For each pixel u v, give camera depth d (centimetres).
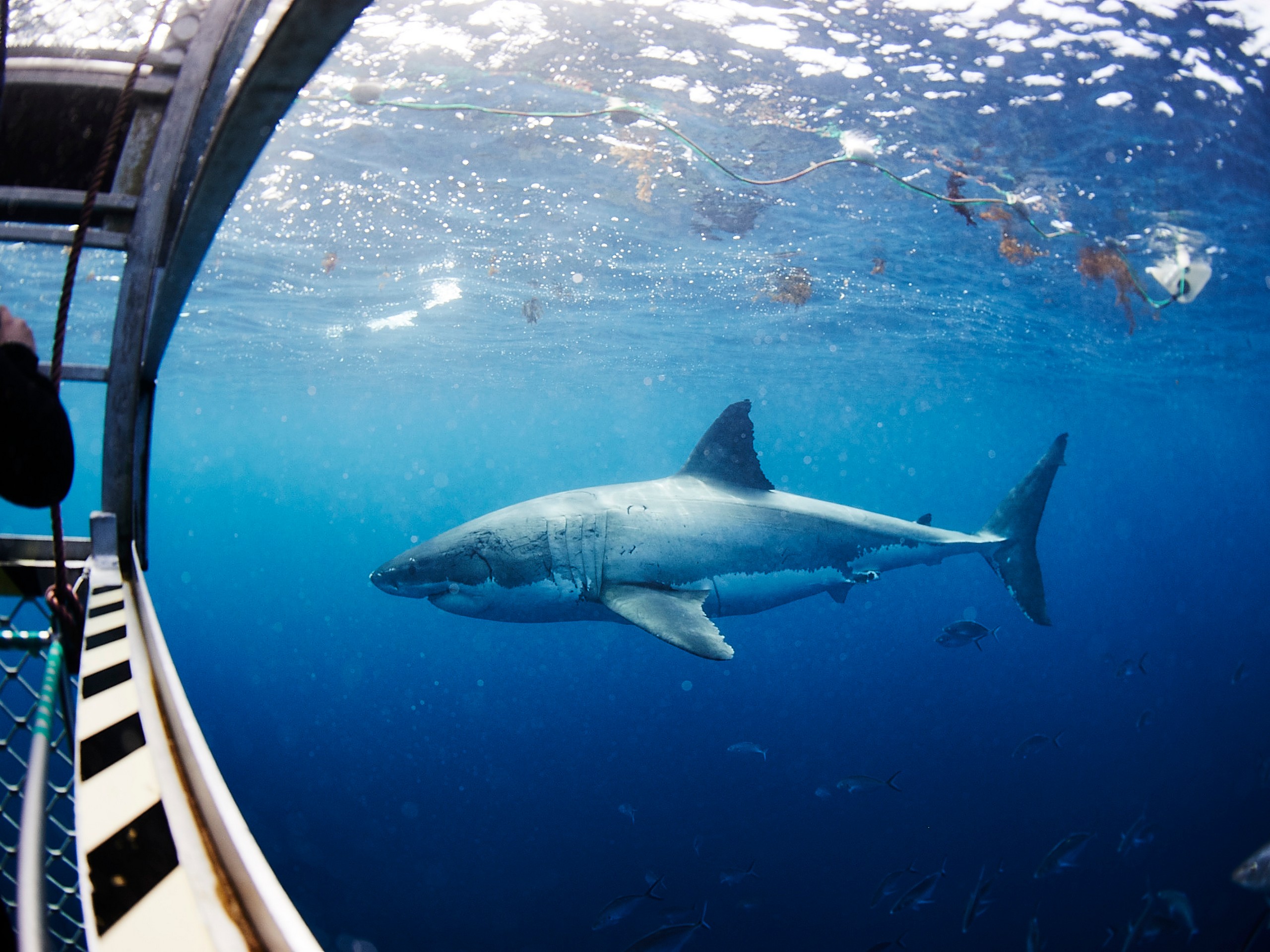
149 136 254
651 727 2777
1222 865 1461
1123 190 1166
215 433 5719
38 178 264
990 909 1319
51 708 159
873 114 938
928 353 2573
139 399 383
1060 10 769
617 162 1077
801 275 1644
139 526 391
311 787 1817
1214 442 6700
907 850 1557
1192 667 3497
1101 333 2231
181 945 87
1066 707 2822
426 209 1241
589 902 1331
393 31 754
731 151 1036
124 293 296
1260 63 871
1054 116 946
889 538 826
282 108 179
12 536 330
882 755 2258
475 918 1278
